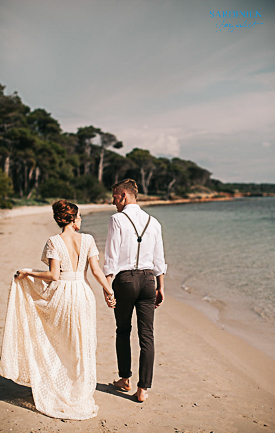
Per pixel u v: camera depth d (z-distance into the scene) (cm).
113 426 229
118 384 287
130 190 278
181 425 237
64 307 240
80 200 6219
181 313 550
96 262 253
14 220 2747
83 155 7506
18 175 5769
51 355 245
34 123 6956
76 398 240
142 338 267
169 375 322
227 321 513
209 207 6266
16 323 250
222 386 307
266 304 602
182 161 11025
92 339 249
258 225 2452
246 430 236
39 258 945
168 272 878
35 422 226
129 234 258
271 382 322
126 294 259
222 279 800
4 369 246
